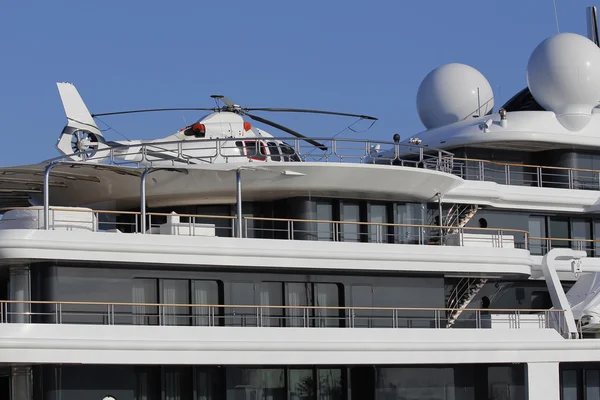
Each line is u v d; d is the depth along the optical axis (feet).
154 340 255.09
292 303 283.79
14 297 263.49
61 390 253.44
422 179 302.86
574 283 353.31
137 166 291.58
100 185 291.99
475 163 349.00
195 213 302.45
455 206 329.11
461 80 385.91
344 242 283.38
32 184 292.40
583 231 353.51
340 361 273.54
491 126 346.54
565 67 351.46
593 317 318.45
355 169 290.35
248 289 278.26
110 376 259.19
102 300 262.47
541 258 337.11
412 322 296.30
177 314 271.90
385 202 310.65
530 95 389.19
